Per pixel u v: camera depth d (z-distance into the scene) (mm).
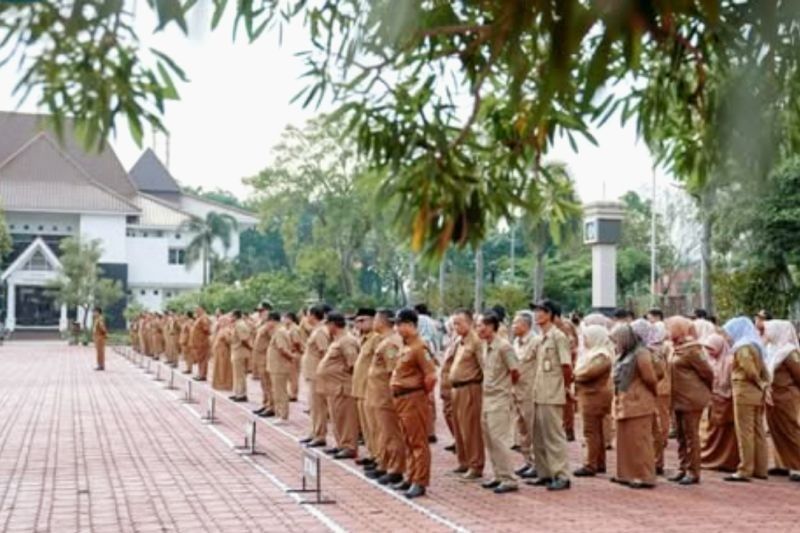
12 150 58219
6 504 8945
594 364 10203
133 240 59562
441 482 9836
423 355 9070
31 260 55781
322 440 12758
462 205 2535
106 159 63844
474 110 2400
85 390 21562
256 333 17562
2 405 18188
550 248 37906
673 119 2953
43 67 1854
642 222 47156
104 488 9758
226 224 59781
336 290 45219
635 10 1441
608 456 11516
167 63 1942
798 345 10625
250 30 2551
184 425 15094
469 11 2365
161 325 32969
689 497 9102
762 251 18125
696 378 9734
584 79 1552
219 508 8719
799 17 1710
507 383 9320
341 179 40938
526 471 10188
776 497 9125
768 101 1999
